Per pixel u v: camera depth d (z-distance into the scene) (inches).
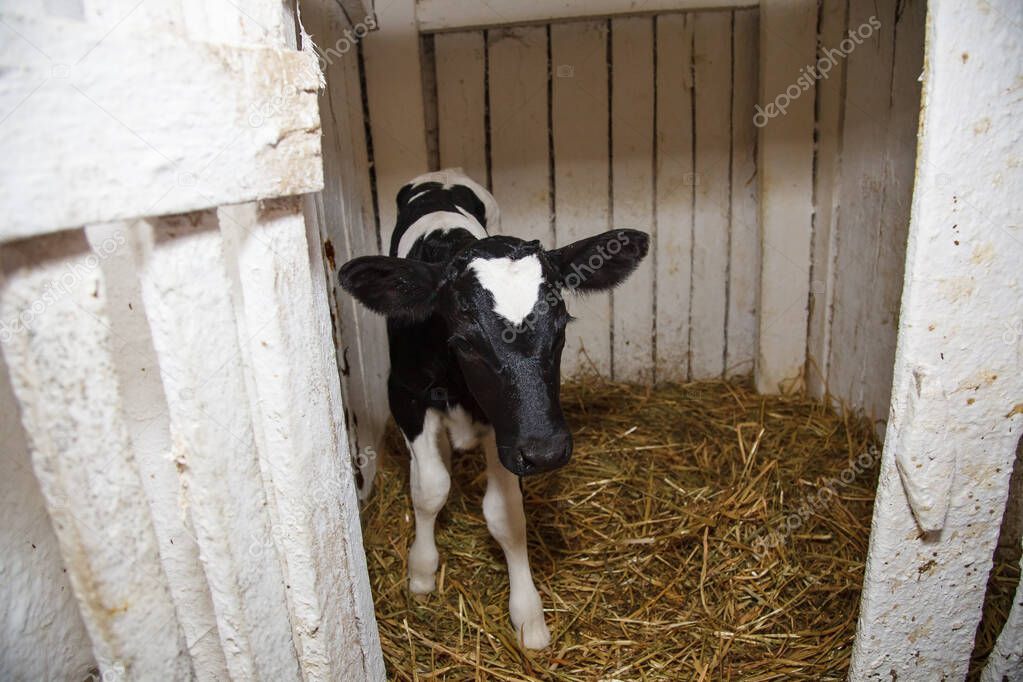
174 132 42.8
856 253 127.0
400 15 130.1
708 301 152.9
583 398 153.3
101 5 42.9
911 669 71.6
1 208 35.0
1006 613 83.5
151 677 48.6
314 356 58.8
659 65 138.4
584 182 146.3
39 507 55.4
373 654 73.5
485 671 90.0
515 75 140.0
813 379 146.5
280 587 57.7
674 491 121.3
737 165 144.2
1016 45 53.6
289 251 54.8
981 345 59.7
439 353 90.1
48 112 36.5
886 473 64.2
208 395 48.9
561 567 106.3
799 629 93.5
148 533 47.0
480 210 129.3
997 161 55.8
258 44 49.6
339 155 118.6
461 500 122.6
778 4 127.9
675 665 89.7
